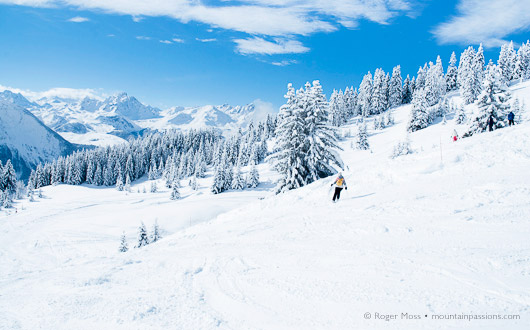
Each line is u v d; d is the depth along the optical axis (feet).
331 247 26.84
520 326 12.41
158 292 20.83
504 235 23.44
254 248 30.01
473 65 300.40
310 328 14.38
